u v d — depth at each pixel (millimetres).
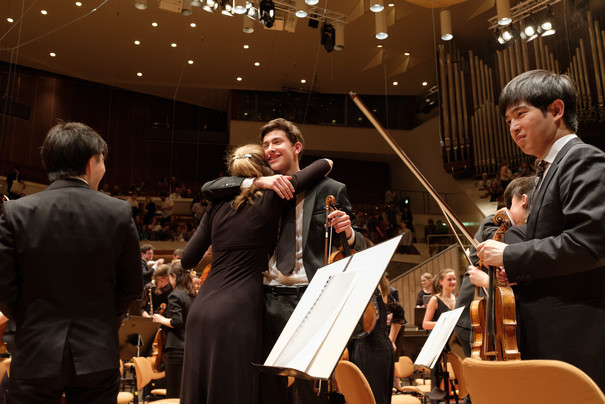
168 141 18375
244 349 1777
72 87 17125
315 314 1282
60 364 1850
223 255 1951
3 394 2760
